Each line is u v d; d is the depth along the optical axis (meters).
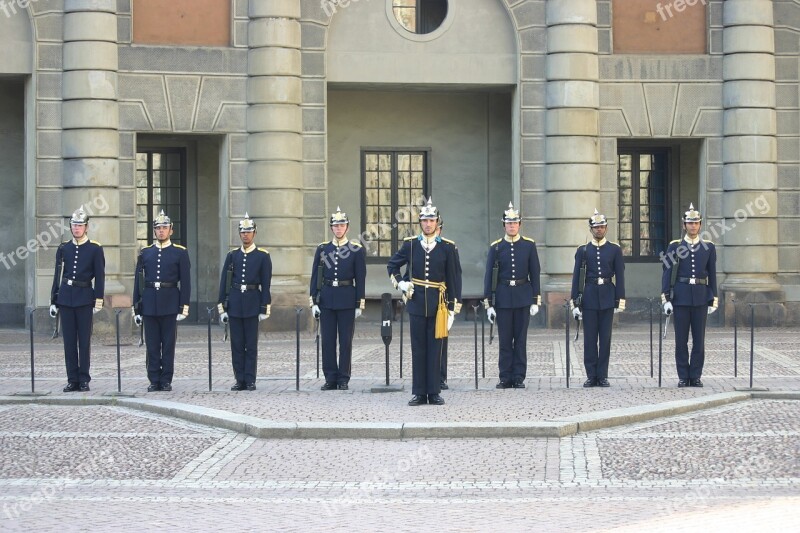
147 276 17.09
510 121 29.52
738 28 27.19
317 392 16.84
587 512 10.07
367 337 25.53
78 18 25.36
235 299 17.19
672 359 20.78
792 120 27.59
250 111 26.27
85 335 17.17
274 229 26.11
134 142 25.88
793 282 27.55
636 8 27.25
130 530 9.66
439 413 14.67
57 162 25.52
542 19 27.03
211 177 29.17
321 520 9.95
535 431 13.54
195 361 21.02
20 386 17.70
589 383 17.28
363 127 29.36
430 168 29.55
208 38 26.20
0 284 27.70
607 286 17.30
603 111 27.14
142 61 25.86
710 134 27.42
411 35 26.98
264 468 12.14
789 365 19.70
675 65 27.28
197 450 12.98
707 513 9.95
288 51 26.19
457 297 15.68
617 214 28.39
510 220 17.22
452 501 10.63
